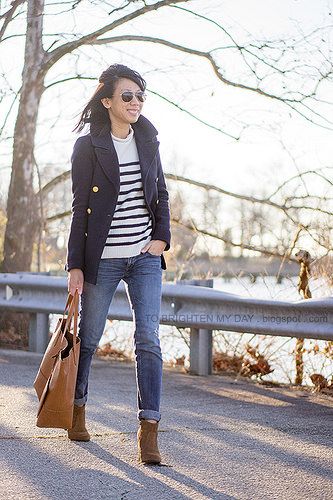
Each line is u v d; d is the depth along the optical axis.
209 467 5.17
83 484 4.75
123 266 5.46
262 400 7.47
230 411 6.95
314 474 5.05
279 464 5.27
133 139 5.47
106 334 10.37
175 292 8.68
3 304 10.49
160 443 5.78
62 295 10.00
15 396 7.34
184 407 7.10
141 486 4.74
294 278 8.95
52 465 5.13
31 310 10.26
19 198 11.95
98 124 5.48
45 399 5.29
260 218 10.88
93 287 5.52
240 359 9.09
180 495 4.59
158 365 5.36
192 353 8.88
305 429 6.29
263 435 6.07
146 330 5.37
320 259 8.78
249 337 9.07
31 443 5.65
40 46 11.30
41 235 12.69
